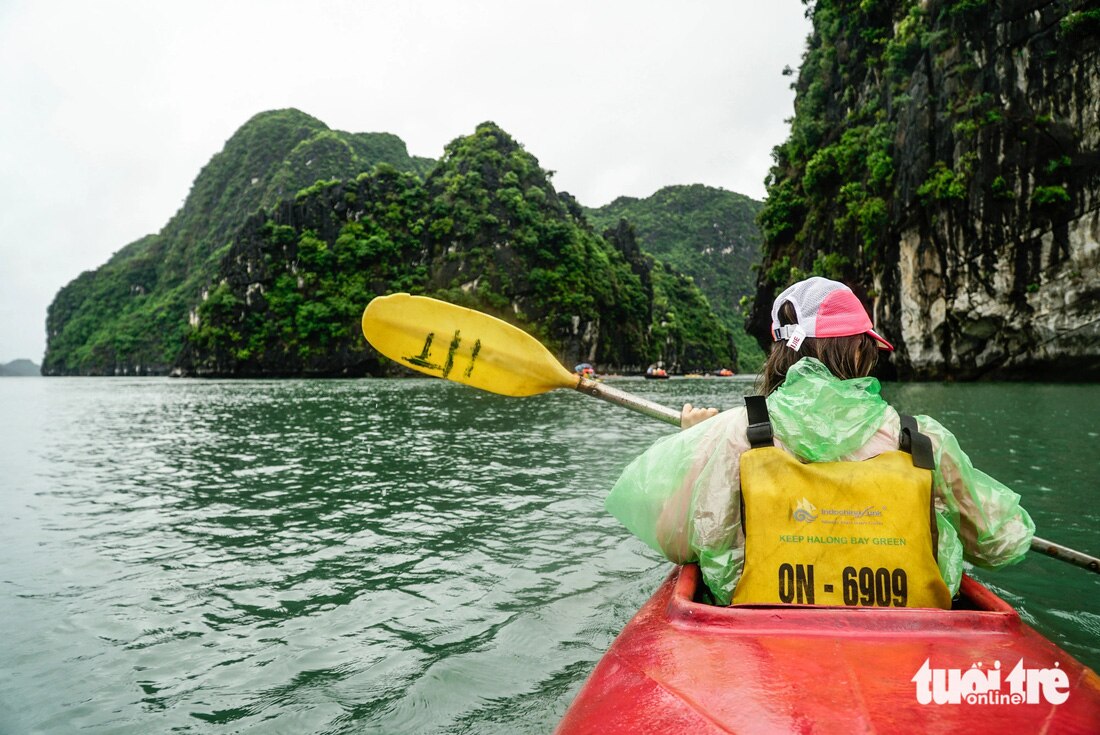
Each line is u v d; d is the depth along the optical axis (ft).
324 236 279.90
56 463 27.61
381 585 11.68
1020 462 21.75
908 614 4.32
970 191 102.73
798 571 4.58
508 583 11.56
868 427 4.68
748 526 4.72
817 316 5.16
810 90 150.51
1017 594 10.28
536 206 291.79
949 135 104.94
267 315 273.54
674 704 3.76
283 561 13.19
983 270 103.45
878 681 3.73
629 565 12.41
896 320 114.73
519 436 33.58
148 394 113.70
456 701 7.61
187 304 478.59
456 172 303.48
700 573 5.68
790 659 4.01
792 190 149.07
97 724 7.32
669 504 5.31
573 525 15.34
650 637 4.64
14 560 13.47
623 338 316.19
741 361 512.63
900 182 112.06
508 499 18.28
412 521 16.05
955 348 108.47
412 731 7.01
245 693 7.98
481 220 277.23
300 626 9.98
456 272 273.75
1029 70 98.53
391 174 294.25
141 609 10.75
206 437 36.96
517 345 8.70
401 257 278.67
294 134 569.23
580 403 61.46
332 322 264.11
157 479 22.94
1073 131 95.81
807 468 4.62
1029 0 97.91
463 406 59.41
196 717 7.45
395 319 8.73
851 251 124.47
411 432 36.45
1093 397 58.90
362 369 262.26
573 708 4.28
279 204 286.87
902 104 113.19
